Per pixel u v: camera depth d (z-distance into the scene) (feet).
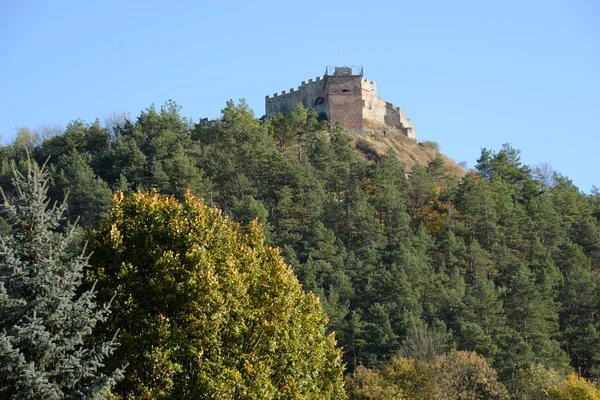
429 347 204.54
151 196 119.44
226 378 99.55
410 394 190.49
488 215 308.60
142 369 98.53
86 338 97.76
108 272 107.24
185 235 108.78
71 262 84.23
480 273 274.16
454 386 195.11
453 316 231.09
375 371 200.64
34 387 76.84
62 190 302.86
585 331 223.10
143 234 111.24
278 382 108.88
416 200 343.26
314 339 119.14
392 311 226.79
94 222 280.10
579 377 206.80
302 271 238.89
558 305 244.83
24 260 83.20
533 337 224.12
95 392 81.05
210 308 101.91
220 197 312.29
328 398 118.21
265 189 321.73
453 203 326.44
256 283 113.19
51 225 85.35
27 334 78.13
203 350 100.32
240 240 121.90
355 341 217.56
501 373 207.10
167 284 103.55
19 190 84.79
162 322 99.55
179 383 98.89
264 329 108.27
